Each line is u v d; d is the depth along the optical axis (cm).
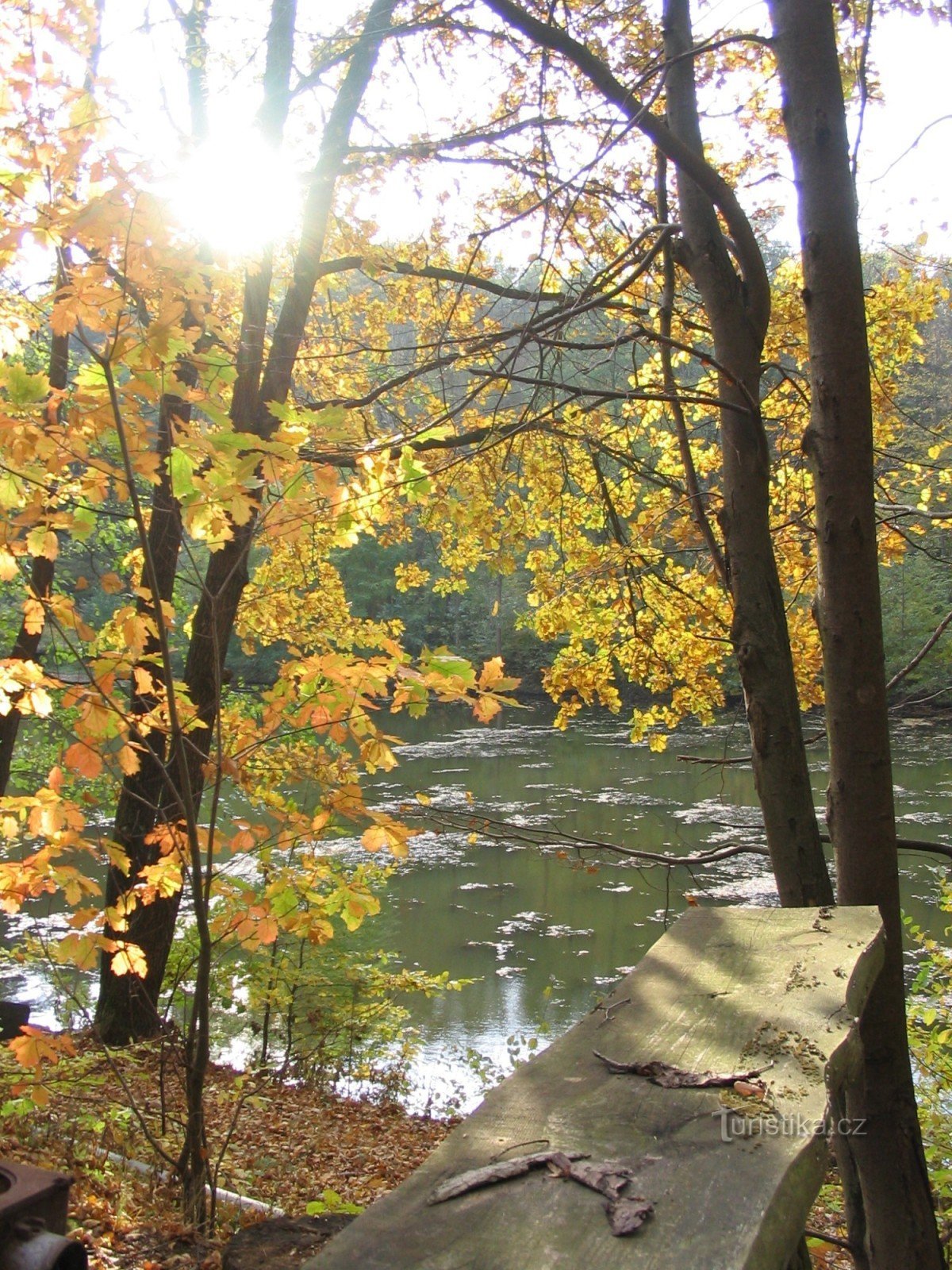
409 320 1001
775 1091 128
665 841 1823
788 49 390
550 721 3362
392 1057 1003
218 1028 1015
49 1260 140
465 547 894
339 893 375
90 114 309
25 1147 441
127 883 604
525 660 3669
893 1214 353
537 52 665
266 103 781
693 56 404
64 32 320
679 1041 145
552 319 502
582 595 748
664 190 563
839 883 377
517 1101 129
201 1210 373
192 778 734
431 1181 112
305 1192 560
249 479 331
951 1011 624
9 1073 495
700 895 1534
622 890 1609
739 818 1973
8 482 323
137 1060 595
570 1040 149
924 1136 600
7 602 1090
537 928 1457
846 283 377
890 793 372
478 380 590
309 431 356
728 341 450
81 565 1084
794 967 170
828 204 379
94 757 347
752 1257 96
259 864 384
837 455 376
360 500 379
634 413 789
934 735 2712
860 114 405
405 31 615
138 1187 414
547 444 811
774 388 752
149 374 309
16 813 355
